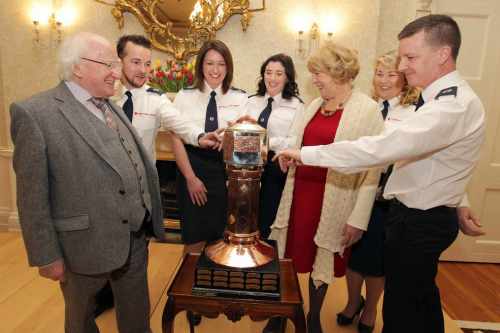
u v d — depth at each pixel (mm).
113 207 1189
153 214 1456
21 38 3090
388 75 1777
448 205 1160
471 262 3057
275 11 3021
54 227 1155
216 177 1959
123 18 3066
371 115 1455
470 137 1099
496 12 2744
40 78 3137
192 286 1041
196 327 1898
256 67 3104
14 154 1090
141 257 1406
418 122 1068
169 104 1928
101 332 1804
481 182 2939
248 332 1874
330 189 1477
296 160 1298
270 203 1978
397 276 1204
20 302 2062
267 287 995
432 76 1138
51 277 1150
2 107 3250
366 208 1441
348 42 2979
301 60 3061
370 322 1865
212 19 3023
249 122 1084
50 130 1104
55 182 1140
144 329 1465
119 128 1329
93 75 1152
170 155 2971
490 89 2828
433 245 1147
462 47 2807
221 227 2012
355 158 1145
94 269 1185
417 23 1129
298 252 1604
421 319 1184
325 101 1600
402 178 1205
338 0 2938
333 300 2221
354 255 1793
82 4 3053
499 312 2324
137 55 1764
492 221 3004
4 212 3369
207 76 1958
